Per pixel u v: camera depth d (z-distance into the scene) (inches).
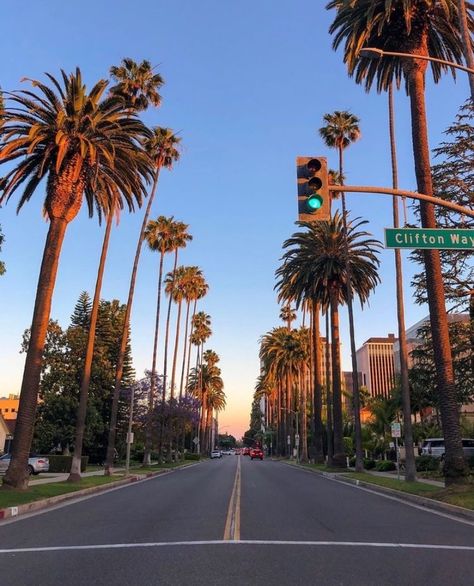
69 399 1993.1
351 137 1827.0
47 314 869.8
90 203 1062.4
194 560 337.4
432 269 844.6
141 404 2048.5
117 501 730.8
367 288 1787.6
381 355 5999.0
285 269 1844.2
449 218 1245.1
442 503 649.6
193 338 3988.7
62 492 804.6
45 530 475.8
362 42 909.2
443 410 805.9
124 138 990.4
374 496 807.7
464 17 676.7
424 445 1712.6
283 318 3759.8
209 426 5241.1
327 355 2023.9
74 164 911.7
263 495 794.8
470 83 658.8
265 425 6215.6
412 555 355.6
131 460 2516.0
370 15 870.4
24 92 889.5
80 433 1064.8
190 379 4463.6
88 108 924.6
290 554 354.9
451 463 781.3
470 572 309.0
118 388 1364.4
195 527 475.2
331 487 987.3
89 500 751.1
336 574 300.8
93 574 305.1
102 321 2292.1
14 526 504.7
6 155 878.4
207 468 1914.4
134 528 476.4
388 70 1007.6
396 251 1107.9
